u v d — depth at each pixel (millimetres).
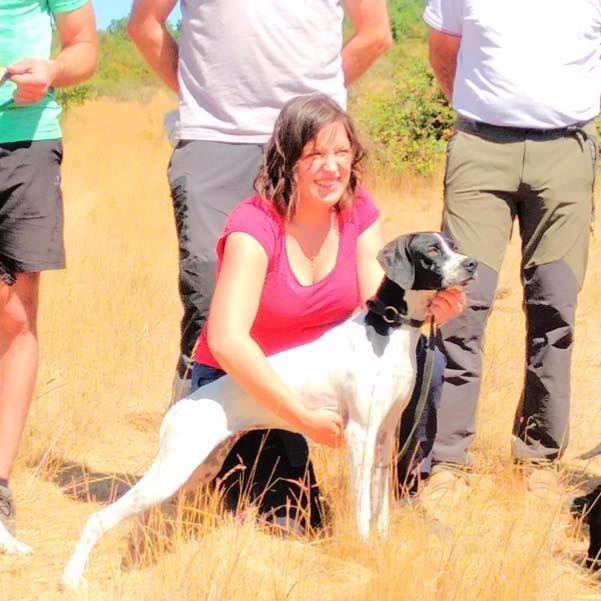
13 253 7113
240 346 6414
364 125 25531
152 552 6543
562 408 8297
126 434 9617
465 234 8219
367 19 8133
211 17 7480
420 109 25391
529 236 8359
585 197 8250
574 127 8156
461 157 8242
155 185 26672
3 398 7223
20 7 7039
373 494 6855
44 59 6984
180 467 6379
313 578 6426
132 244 18469
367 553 6555
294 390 6648
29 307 7277
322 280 6824
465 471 8234
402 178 24578
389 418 6789
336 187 6680
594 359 12133
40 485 7996
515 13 8078
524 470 8203
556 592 6445
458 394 8203
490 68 8125
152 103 58312
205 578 6141
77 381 10336
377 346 6598
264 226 6641
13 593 6281
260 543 6746
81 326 11867
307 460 7262
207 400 6531
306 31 7469
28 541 7047
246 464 7145
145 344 11742
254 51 7438
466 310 8133
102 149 35375
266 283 6734
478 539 6910
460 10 8383
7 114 7008
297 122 6594
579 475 8695
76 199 24922
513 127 8102
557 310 8234
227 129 7559
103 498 7902
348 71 8258
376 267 7047
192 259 7488
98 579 6453
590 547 6863
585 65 8195
